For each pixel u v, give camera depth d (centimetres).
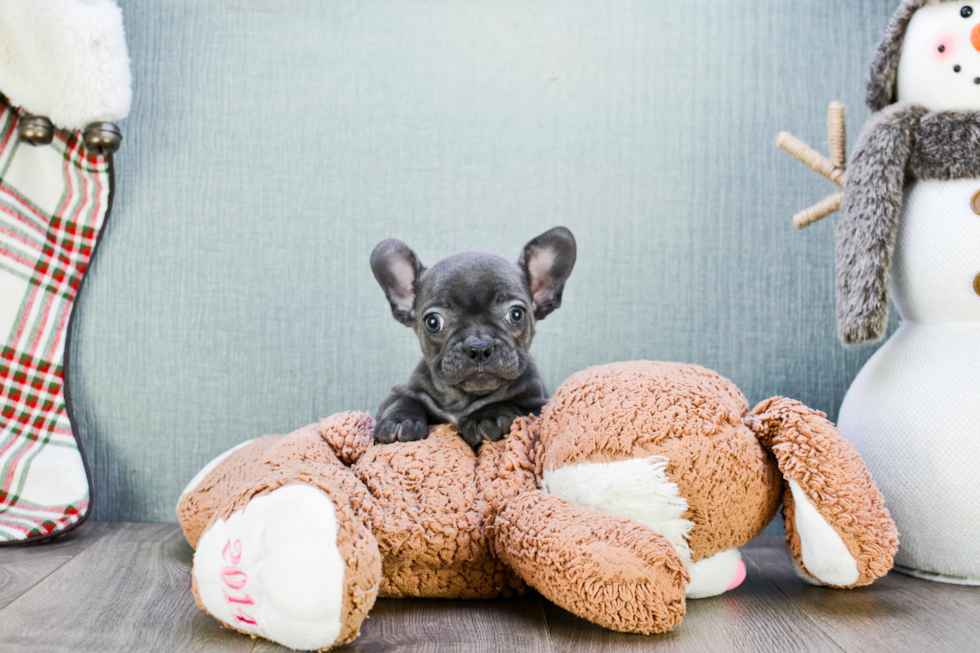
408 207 101
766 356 102
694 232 102
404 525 75
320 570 66
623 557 69
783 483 78
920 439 83
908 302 87
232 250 101
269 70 102
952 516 82
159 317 101
